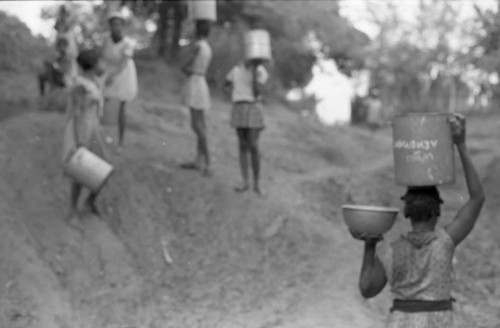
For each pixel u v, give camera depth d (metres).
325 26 23.23
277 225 10.38
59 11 13.39
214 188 10.98
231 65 22.16
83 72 9.26
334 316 8.30
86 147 9.12
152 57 23.12
